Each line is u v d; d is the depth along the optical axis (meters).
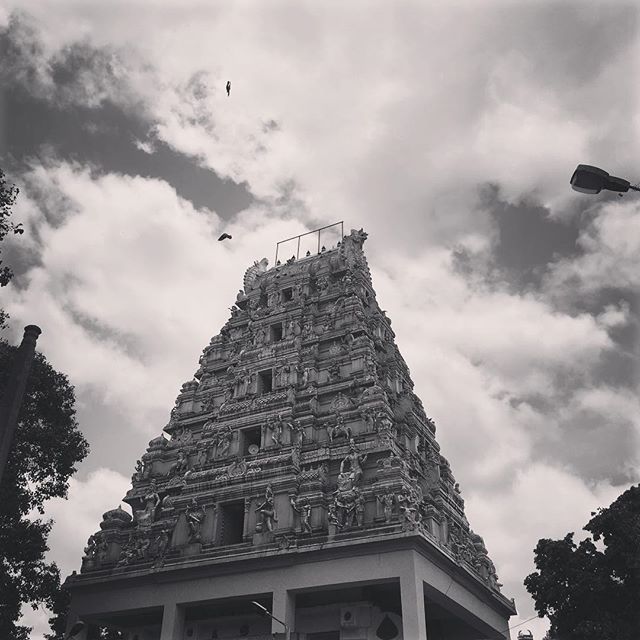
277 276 62.28
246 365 54.97
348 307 55.75
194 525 45.28
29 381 38.66
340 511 40.69
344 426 47.22
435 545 39.09
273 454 47.00
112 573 45.88
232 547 42.69
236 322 60.94
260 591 40.44
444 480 52.88
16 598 37.72
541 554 42.00
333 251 63.12
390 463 42.59
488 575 49.44
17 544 37.69
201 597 42.09
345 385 49.81
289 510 43.09
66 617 47.44
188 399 56.75
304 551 39.84
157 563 44.44
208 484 47.16
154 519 48.78
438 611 45.50
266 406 50.34
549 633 41.22
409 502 40.09
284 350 53.81
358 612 40.72
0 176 32.22
